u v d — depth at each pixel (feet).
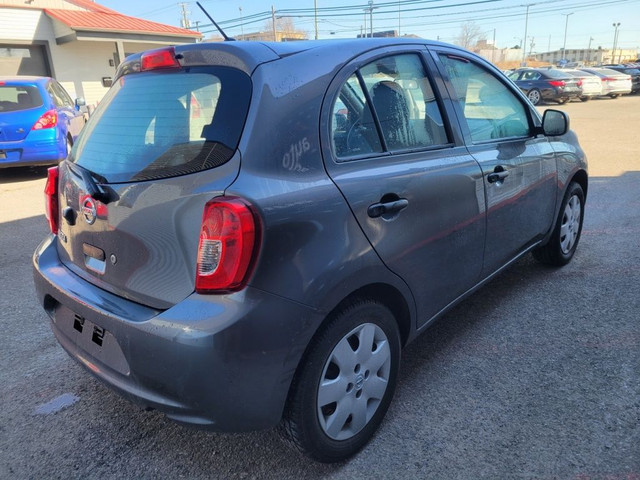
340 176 6.99
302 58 7.11
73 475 7.44
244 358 5.94
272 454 7.75
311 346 6.62
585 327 10.90
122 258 6.89
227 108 6.56
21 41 54.85
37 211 22.47
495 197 9.87
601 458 7.29
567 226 13.71
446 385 9.14
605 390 8.79
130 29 57.62
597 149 33.45
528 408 8.43
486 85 10.55
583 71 77.87
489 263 10.17
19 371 10.11
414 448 7.68
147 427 8.45
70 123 30.78
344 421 7.24
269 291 6.03
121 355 6.63
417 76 8.80
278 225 6.10
